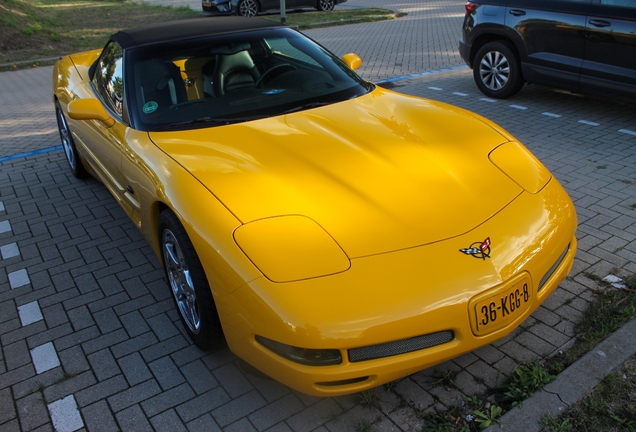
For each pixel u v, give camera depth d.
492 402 2.34
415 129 2.95
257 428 2.30
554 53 6.20
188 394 2.53
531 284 2.27
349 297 1.99
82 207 4.72
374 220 2.25
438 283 2.05
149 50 3.52
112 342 2.94
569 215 2.60
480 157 2.74
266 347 2.11
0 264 3.88
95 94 4.08
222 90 3.35
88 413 2.46
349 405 2.38
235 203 2.32
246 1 16.66
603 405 2.24
